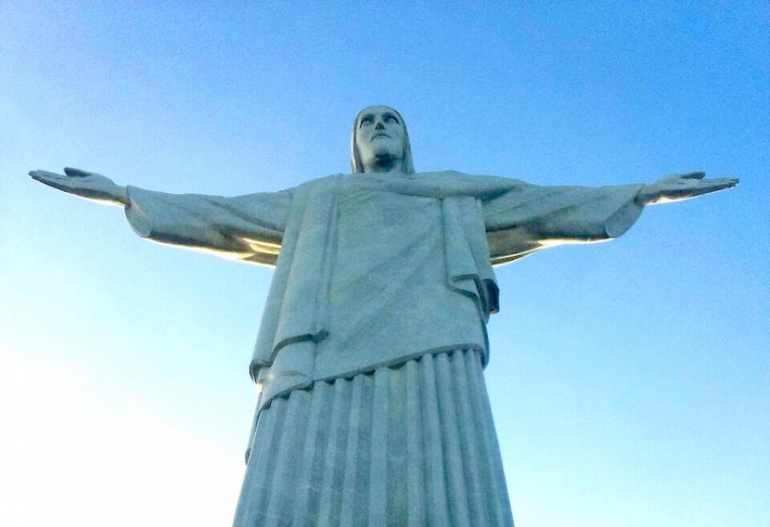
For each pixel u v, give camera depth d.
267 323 14.88
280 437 12.55
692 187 17.39
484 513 11.20
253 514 11.30
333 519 11.21
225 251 18.11
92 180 17.59
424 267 15.62
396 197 17.64
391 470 11.87
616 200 17.66
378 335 13.92
